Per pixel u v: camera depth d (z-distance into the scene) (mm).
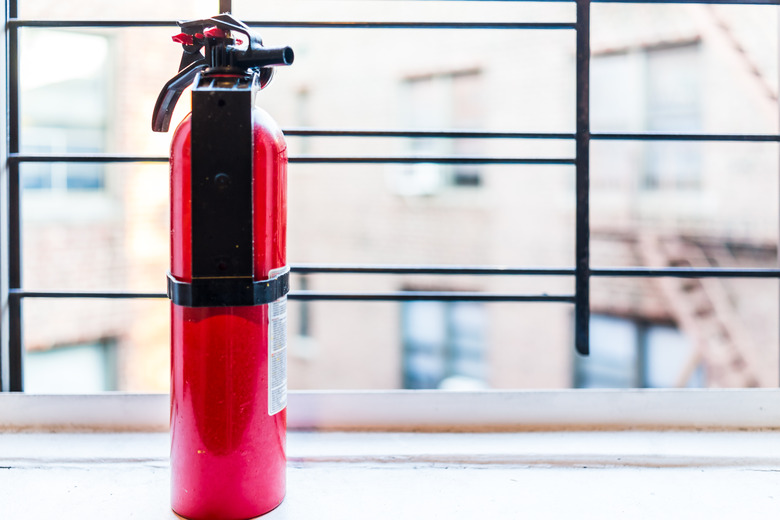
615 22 3859
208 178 613
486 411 939
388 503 727
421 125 4824
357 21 946
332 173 5320
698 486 781
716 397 942
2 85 911
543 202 4230
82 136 3793
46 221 3801
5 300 924
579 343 972
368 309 5422
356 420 938
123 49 3809
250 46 655
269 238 666
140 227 4152
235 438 657
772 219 3354
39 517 688
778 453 855
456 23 948
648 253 3887
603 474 818
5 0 915
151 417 928
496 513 705
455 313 4930
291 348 5934
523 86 4184
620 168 3951
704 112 3547
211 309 643
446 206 4750
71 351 4039
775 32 3170
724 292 3633
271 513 695
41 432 920
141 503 722
